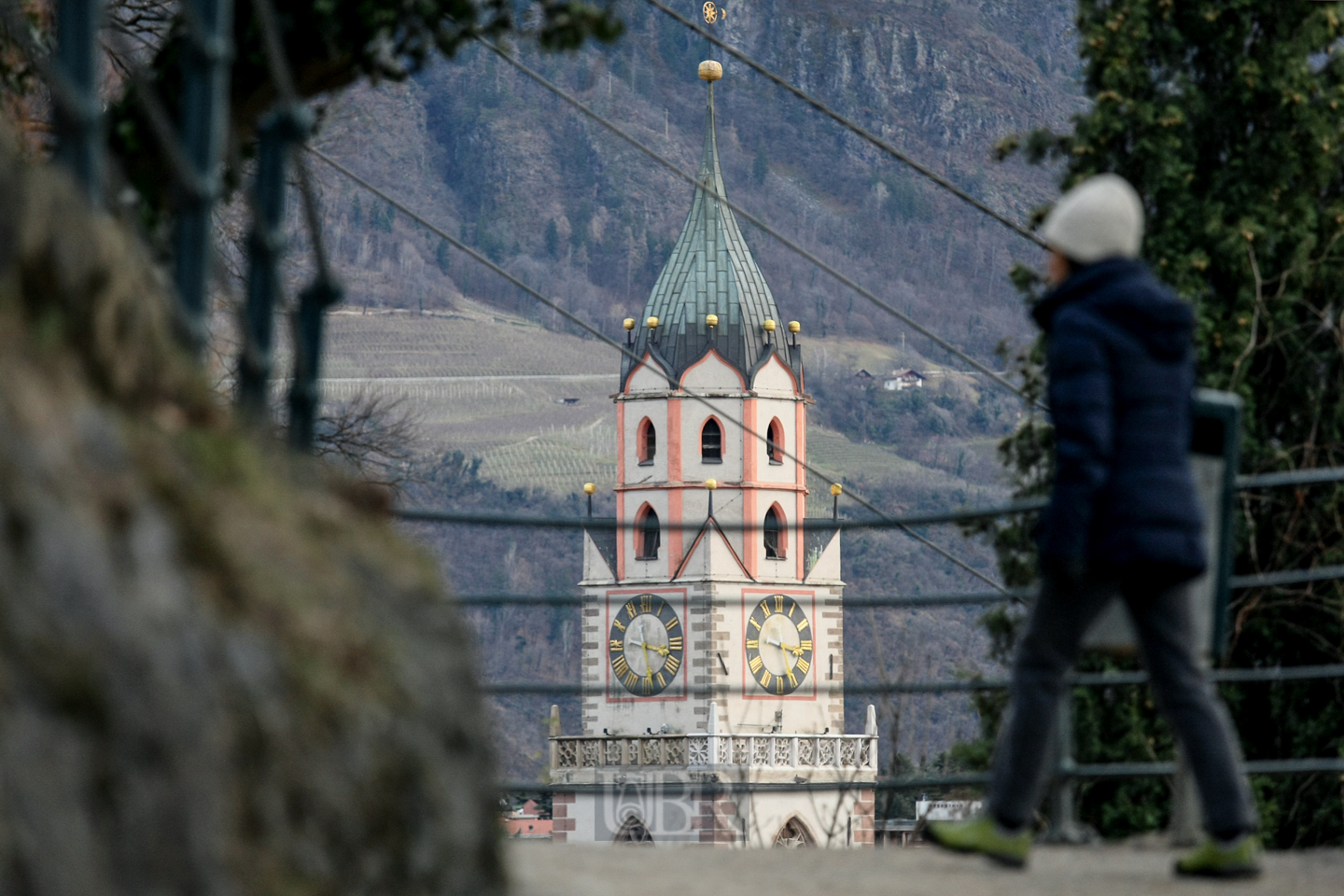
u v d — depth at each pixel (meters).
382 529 15.07
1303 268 47.34
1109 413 17.44
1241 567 42.19
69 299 12.40
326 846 12.15
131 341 12.99
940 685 27.73
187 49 16.66
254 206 17.22
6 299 11.83
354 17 21.84
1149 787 41.72
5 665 10.23
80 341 12.46
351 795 12.48
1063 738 25.05
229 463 13.38
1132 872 19.83
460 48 22.67
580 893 17.20
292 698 12.23
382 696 13.09
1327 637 41.06
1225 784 18.20
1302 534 42.22
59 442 11.41
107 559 11.20
